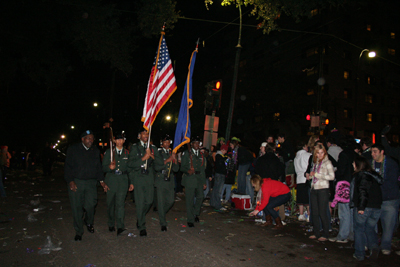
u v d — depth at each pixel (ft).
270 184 24.09
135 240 19.36
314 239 21.22
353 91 142.82
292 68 144.36
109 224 21.35
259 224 25.48
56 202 31.78
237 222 25.98
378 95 152.97
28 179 57.00
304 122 127.44
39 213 26.30
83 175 19.07
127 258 16.17
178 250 17.74
